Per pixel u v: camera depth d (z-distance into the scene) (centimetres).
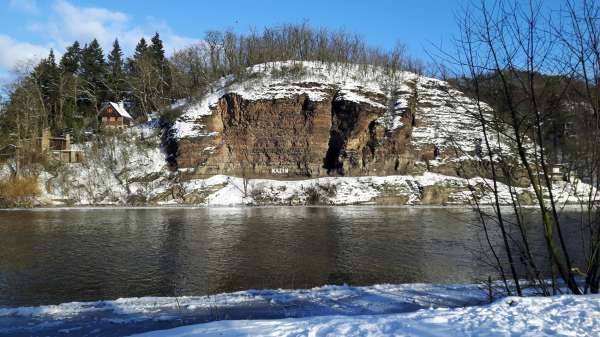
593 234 1212
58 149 8156
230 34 10081
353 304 1648
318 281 2361
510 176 1313
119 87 10688
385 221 4819
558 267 1230
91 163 7569
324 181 7525
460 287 1897
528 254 1329
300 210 6075
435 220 4884
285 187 7419
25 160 7288
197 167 7562
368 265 2723
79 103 10431
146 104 9806
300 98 8062
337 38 10169
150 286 2258
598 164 1146
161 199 7000
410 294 1780
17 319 1509
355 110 7850
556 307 950
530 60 1112
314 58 10225
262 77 8775
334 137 8062
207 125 8050
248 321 971
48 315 1549
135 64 10312
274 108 8075
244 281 2358
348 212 5794
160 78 9862
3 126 8006
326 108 8056
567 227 2900
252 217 5200
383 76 8962
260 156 8100
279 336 840
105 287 2245
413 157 7906
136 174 7544
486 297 1691
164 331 940
